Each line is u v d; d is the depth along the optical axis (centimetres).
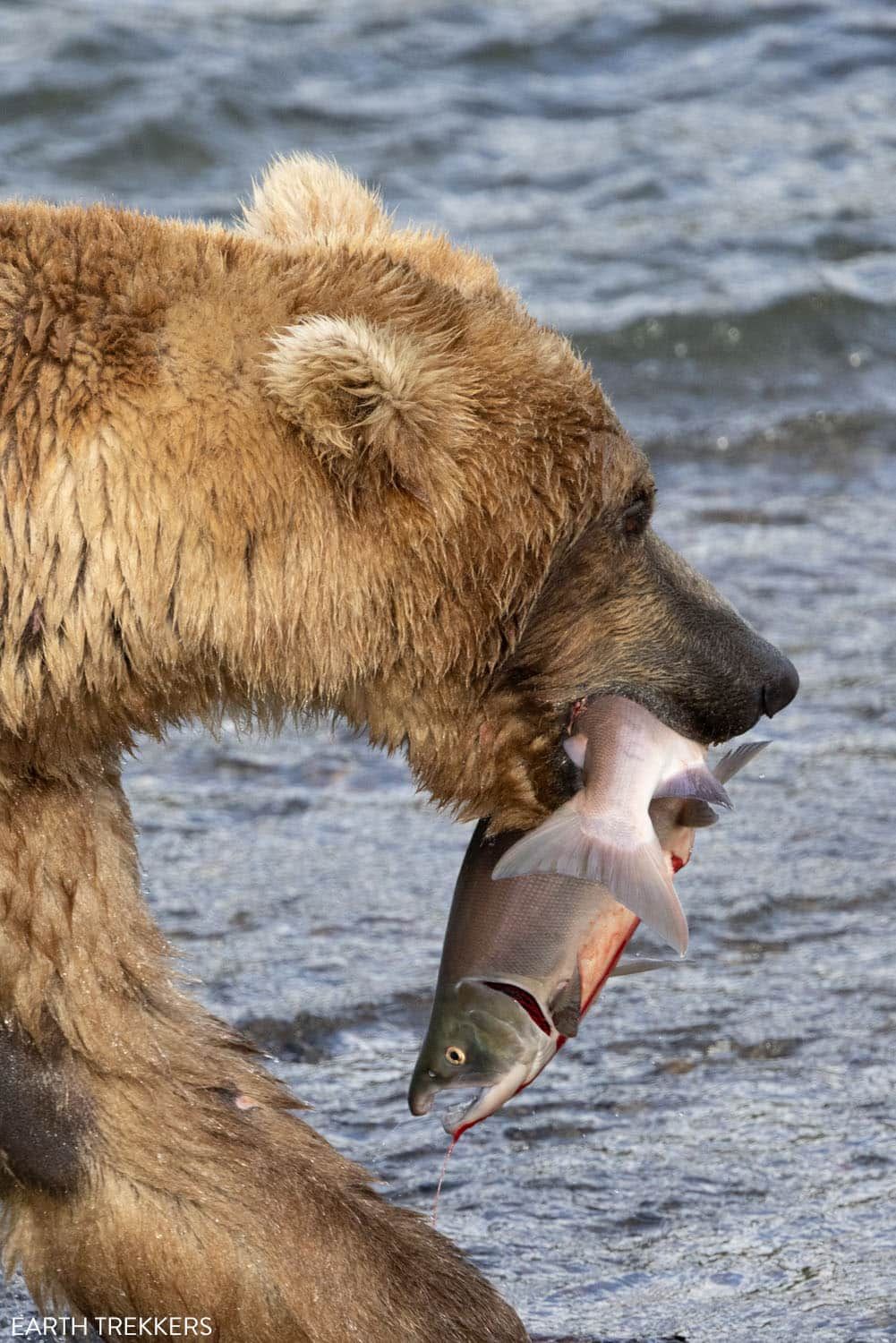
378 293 782
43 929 755
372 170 2769
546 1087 978
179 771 1377
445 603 773
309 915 1148
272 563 740
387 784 1369
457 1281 781
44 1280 770
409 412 730
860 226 2661
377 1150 924
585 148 2958
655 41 3484
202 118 2762
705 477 2047
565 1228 864
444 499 748
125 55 2955
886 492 2017
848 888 1180
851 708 1459
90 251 750
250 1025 1018
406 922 1145
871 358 2327
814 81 3347
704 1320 798
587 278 2453
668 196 2766
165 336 740
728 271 2480
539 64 3344
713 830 1264
